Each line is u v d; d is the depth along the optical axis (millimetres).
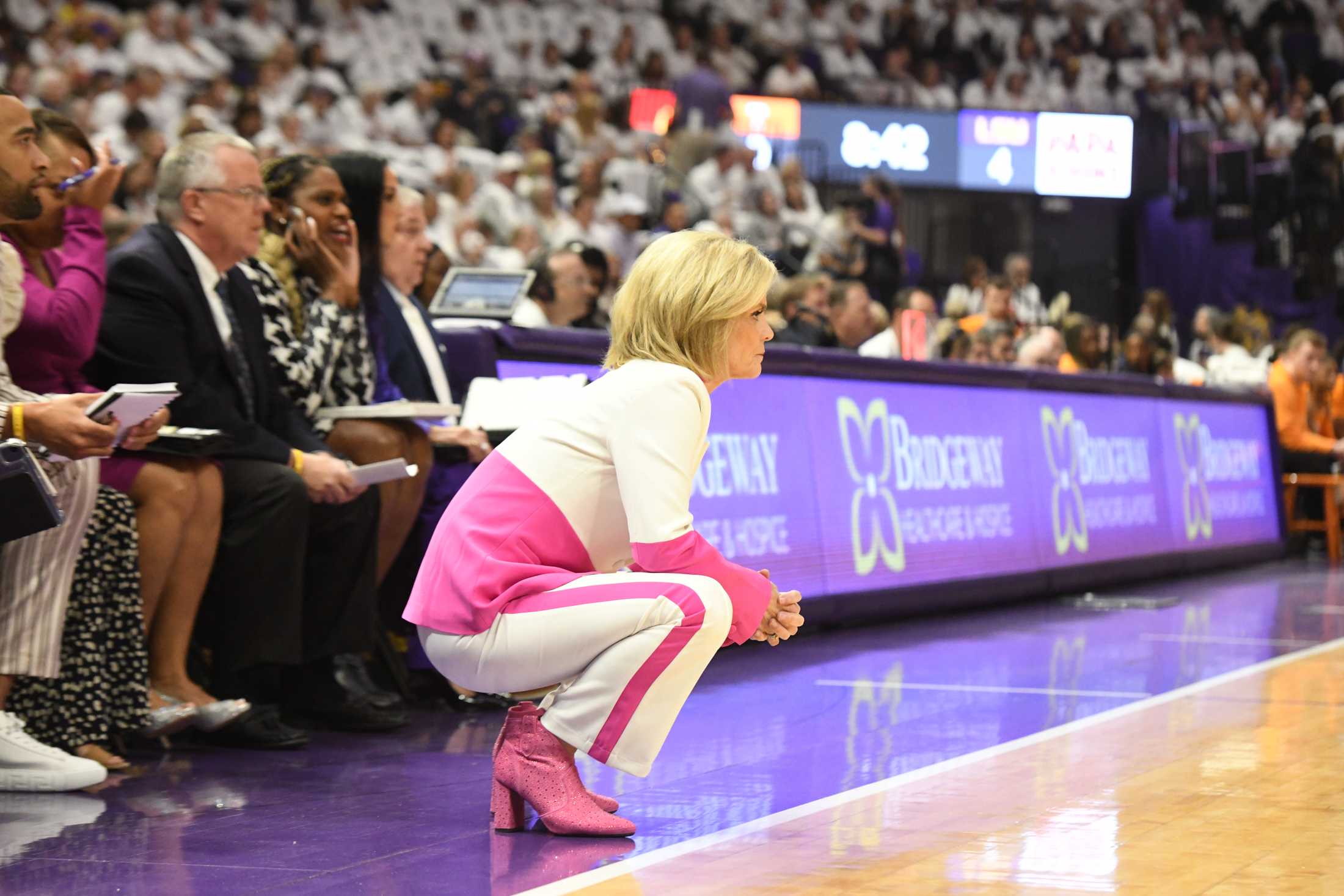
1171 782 7293
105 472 8367
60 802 7121
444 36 35219
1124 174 36875
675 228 28656
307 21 33188
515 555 6328
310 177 9828
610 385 6348
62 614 7637
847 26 41219
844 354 14594
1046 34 43500
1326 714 9359
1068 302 31828
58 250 8719
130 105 26641
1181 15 45312
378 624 10164
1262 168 38812
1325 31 45344
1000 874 5586
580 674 6301
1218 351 29031
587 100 32750
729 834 6312
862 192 32344
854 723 9227
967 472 16141
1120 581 18766
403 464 8805
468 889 5484
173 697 8531
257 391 9344
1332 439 25062
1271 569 22000
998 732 8844
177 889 5508
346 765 8125
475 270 12539
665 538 6094
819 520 13961
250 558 8781
